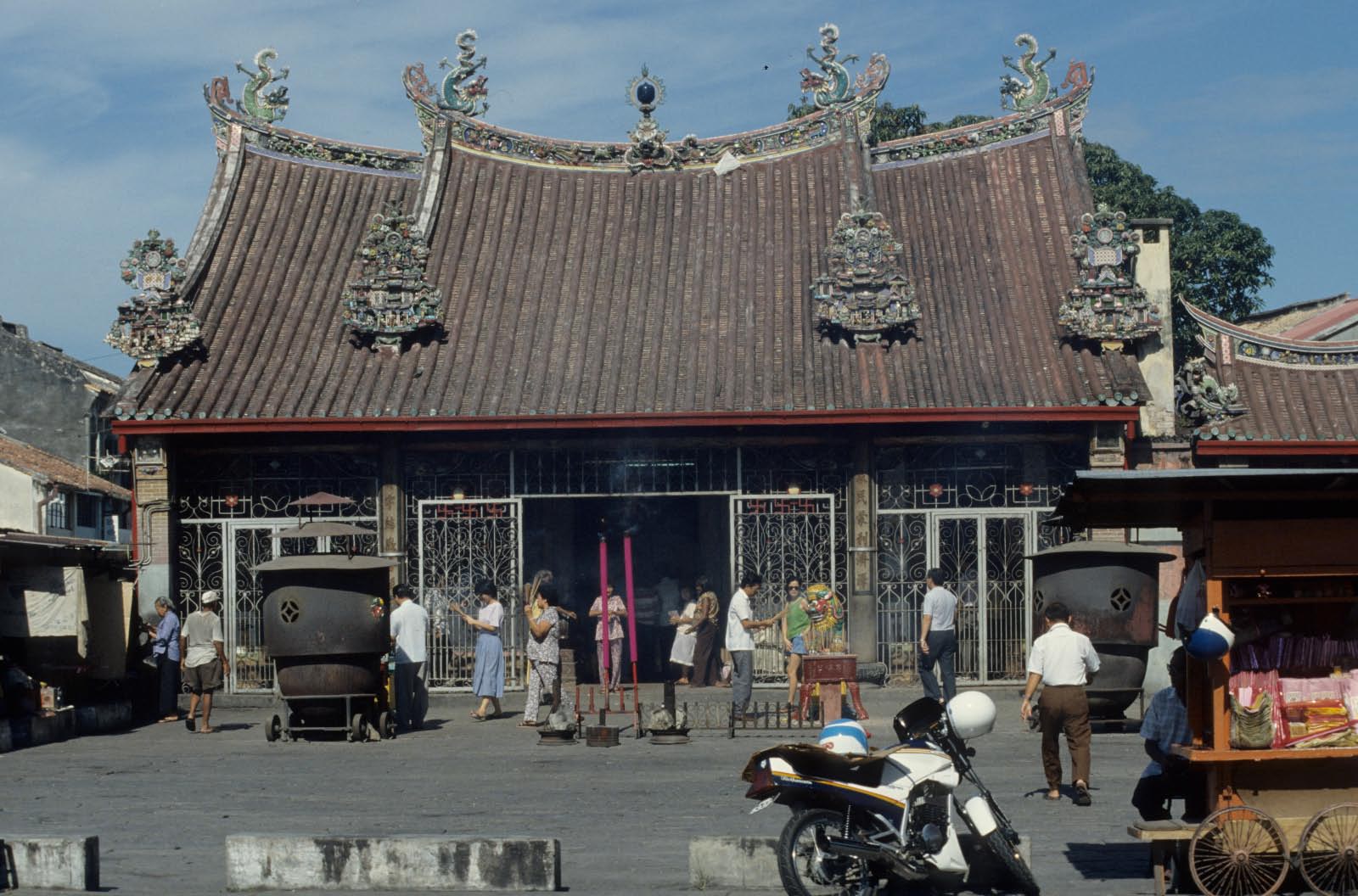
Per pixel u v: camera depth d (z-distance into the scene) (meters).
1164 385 28.70
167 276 28.83
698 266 30.69
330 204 32.38
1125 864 12.91
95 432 50.69
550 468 28.61
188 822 15.52
